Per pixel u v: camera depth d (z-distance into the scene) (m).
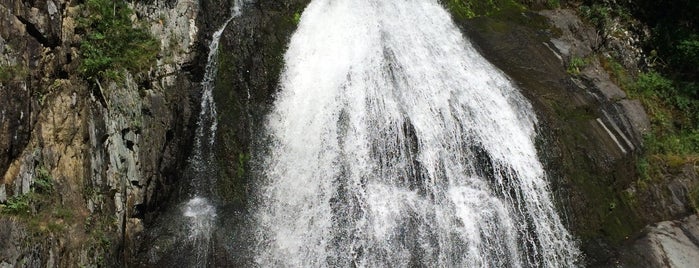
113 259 6.93
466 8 12.07
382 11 11.00
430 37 10.86
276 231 8.19
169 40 8.74
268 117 9.14
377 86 9.44
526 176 9.03
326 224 8.09
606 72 12.07
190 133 8.80
